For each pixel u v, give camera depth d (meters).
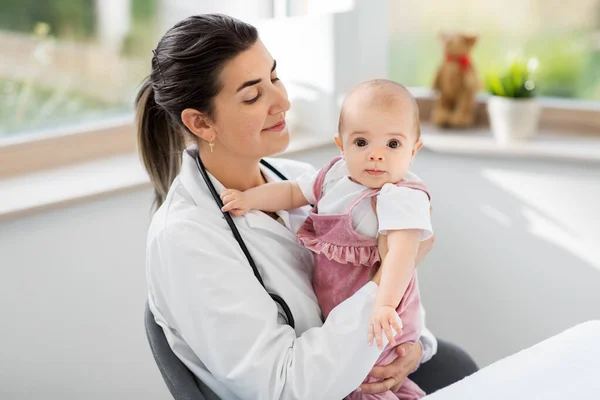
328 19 2.12
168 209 1.27
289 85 2.28
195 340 1.19
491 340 2.21
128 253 1.85
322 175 1.32
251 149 1.27
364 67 2.27
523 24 2.24
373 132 1.21
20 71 1.93
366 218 1.24
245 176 1.35
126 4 2.09
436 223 2.23
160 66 1.27
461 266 2.21
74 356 1.80
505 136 2.15
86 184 1.82
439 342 1.55
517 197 2.08
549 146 2.07
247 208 1.29
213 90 1.23
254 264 1.25
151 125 1.39
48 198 1.71
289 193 1.34
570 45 2.21
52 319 1.75
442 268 2.25
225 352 1.17
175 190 1.31
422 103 2.37
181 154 1.43
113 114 2.12
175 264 1.19
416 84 2.41
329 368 1.15
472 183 2.14
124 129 2.09
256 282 1.22
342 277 1.27
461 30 2.29
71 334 1.79
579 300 2.05
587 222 2.00
